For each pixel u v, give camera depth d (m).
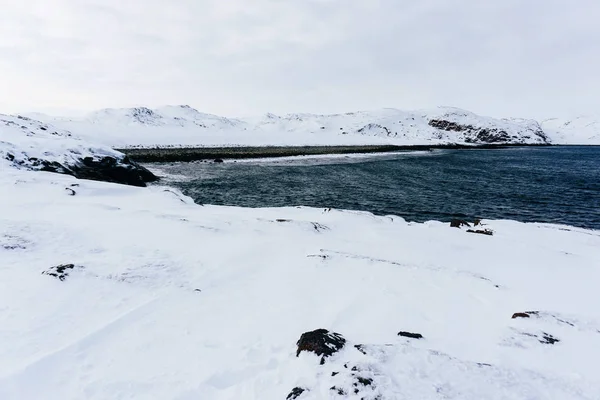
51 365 5.16
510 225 16.59
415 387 4.35
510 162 68.38
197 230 12.34
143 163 53.06
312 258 10.10
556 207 26.89
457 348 5.79
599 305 8.06
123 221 13.05
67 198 16.59
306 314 6.96
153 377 5.00
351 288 8.27
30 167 25.86
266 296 7.84
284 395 4.43
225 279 8.77
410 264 10.30
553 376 4.95
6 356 5.36
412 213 24.98
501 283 9.47
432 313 7.18
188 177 40.03
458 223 17.09
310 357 5.13
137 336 6.10
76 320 6.55
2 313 6.57
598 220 23.19
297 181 38.25
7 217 12.62
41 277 8.00
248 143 103.19
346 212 17.50
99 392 4.70
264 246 11.17
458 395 4.26
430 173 47.72
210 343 5.90
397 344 5.50
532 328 6.42
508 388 4.46
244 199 28.66
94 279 8.16
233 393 4.61
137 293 7.76
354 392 4.24
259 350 5.64
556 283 9.55
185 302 7.46
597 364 5.32
